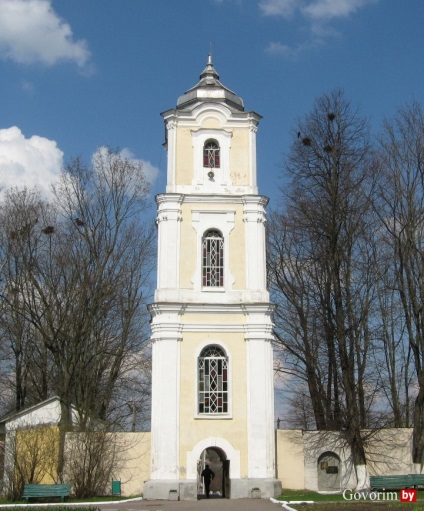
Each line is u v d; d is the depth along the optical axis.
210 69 41.03
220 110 38.88
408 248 41.75
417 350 40.66
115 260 46.88
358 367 41.53
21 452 37.06
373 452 38.75
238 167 38.31
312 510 27.05
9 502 33.75
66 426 39.81
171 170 37.94
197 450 34.22
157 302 35.50
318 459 38.28
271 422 34.97
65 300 45.81
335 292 41.03
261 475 34.09
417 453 38.34
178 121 38.62
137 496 35.97
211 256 37.09
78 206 46.94
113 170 48.03
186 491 33.47
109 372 48.16
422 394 39.06
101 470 36.62
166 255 36.50
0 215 48.03
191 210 37.31
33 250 46.84
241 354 35.62
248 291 36.28
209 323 35.75
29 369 49.56
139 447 37.69
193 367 35.19
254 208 37.50
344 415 39.53
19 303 46.91
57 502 33.50
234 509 28.27
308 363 44.84
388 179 42.94
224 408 35.06
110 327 48.03
